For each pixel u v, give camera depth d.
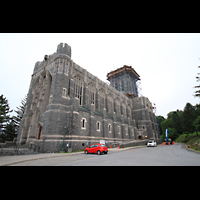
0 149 23.62
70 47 36.19
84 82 41.09
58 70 31.58
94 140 31.22
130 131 51.09
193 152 20.72
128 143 38.47
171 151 23.22
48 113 27.25
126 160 13.52
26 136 34.62
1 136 48.06
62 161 13.48
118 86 84.94
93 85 46.41
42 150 24.28
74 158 15.82
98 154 20.09
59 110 27.56
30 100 39.44
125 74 83.62
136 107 67.88
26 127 35.28
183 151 22.81
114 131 41.25
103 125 36.62
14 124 52.84
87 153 21.84
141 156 16.81
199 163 10.89
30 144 27.67
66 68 33.09
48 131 25.58
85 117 30.78
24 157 16.56
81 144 27.47
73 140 25.78
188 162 11.45
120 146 34.66
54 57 35.69
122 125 46.41
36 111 33.81
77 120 27.97
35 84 41.22
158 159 13.78
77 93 38.28
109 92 54.53
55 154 20.25
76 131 27.09
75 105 28.41
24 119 36.75
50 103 29.11
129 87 81.44
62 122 27.06
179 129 77.06
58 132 25.69
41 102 34.16
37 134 30.98
